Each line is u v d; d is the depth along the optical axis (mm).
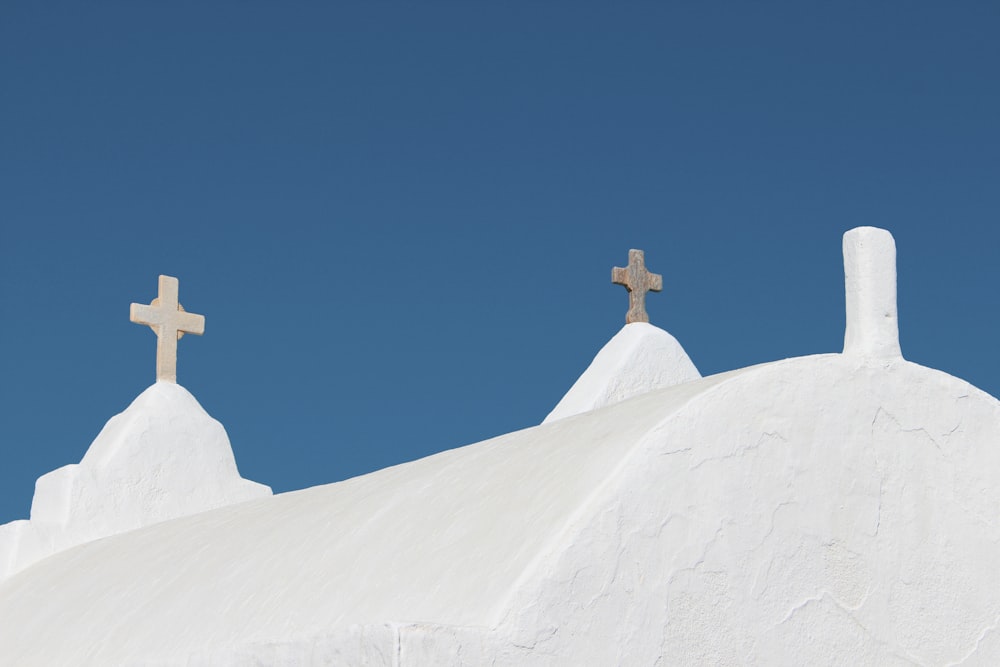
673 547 8484
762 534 8781
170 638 10594
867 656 8938
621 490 8430
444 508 9938
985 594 9406
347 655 7922
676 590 8422
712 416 8812
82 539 15438
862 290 9547
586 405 14562
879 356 9445
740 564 8664
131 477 15969
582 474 8836
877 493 9227
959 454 9562
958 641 9227
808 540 8938
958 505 9469
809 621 8805
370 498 11164
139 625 11227
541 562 8102
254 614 10070
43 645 12188
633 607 8258
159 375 17000
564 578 8102
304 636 8367
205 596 10977
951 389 9625
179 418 16562
